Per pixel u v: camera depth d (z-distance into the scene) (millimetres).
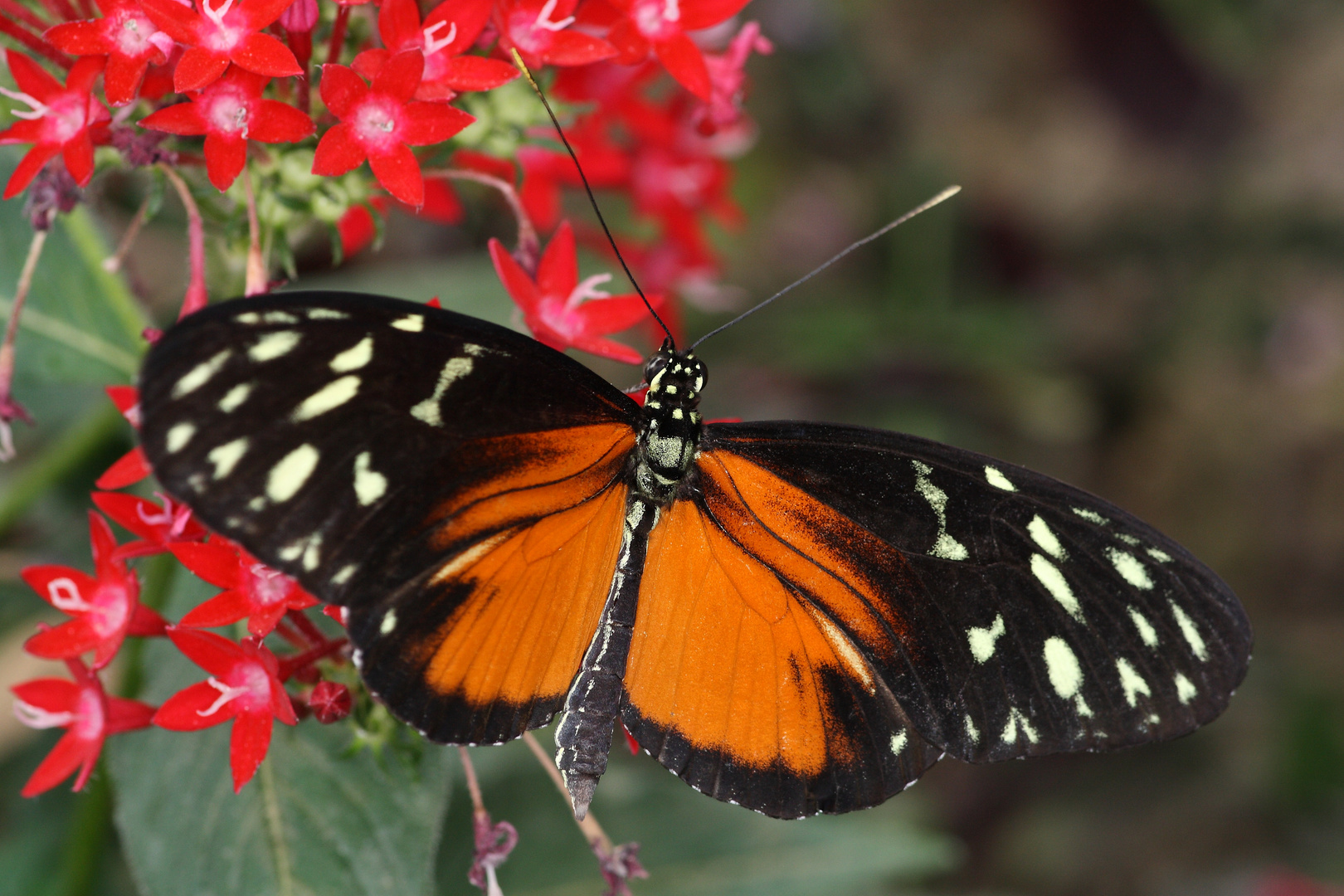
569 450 387
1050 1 676
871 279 616
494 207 440
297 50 391
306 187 397
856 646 389
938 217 583
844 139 655
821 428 393
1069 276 687
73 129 385
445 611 379
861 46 657
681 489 391
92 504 442
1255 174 700
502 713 381
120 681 410
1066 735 385
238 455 367
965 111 700
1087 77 687
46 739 442
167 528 383
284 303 368
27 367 425
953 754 387
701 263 461
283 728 397
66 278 425
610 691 386
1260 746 605
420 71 383
